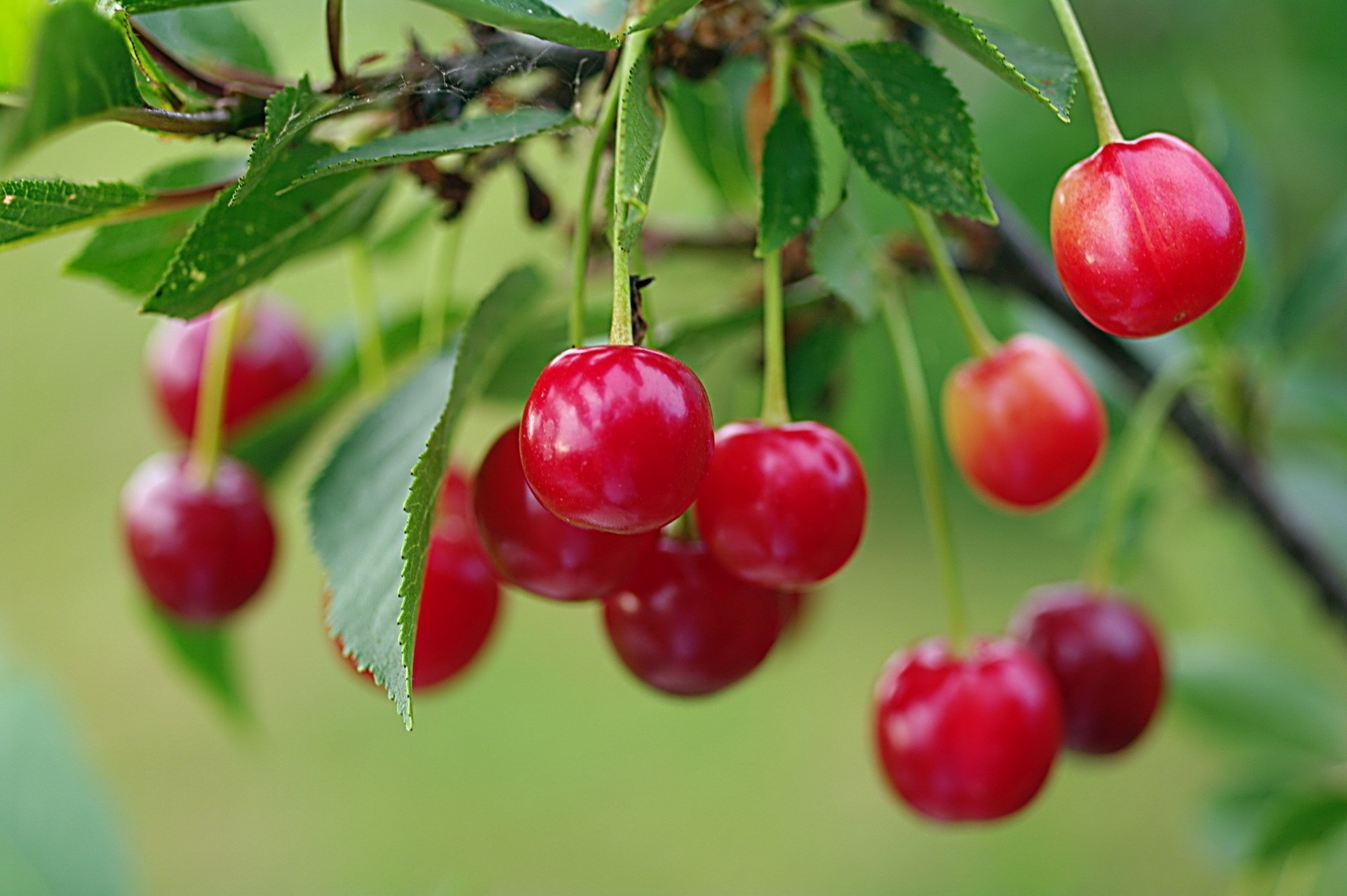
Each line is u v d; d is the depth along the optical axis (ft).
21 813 1.27
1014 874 2.81
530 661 3.90
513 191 1.74
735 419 1.34
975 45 1.09
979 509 3.76
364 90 1.12
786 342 1.29
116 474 3.82
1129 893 2.68
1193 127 1.58
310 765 3.41
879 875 2.98
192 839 3.17
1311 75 1.57
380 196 1.18
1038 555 3.73
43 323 3.73
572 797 3.34
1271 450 1.51
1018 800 1.24
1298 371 1.47
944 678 1.25
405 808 3.28
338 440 1.16
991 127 1.57
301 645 3.76
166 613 1.38
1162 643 1.32
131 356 3.80
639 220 1.06
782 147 1.14
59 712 1.28
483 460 1.16
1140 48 1.58
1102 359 1.36
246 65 1.20
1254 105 1.59
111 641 3.62
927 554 3.83
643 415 1.08
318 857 3.12
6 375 3.75
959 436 1.24
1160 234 1.09
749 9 1.15
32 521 3.76
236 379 1.38
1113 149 1.10
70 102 1.06
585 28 1.06
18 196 1.10
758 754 3.47
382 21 1.27
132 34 1.08
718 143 1.32
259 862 3.11
